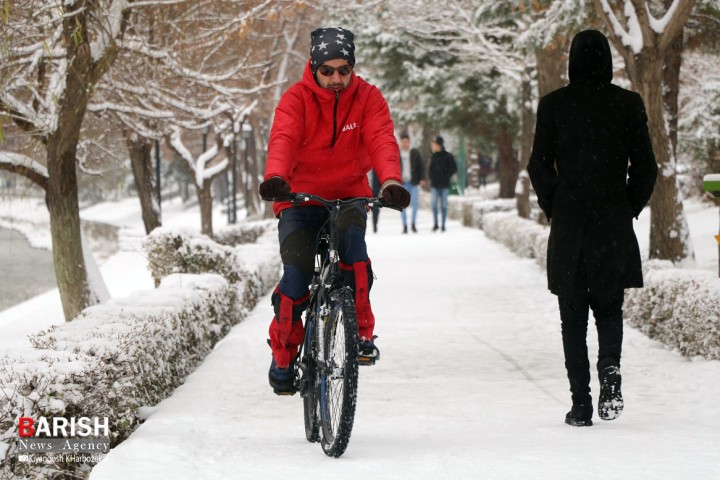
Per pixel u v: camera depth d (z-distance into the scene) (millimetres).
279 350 20266
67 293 41938
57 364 18641
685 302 29859
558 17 48500
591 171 20188
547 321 39750
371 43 111625
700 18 51344
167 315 26281
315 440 20109
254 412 23547
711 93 80812
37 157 46094
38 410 17156
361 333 19547
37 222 186500
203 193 75750
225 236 78875
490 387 26656
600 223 20172
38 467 17312
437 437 20328
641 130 20344
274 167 18953
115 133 60781
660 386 25641
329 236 19188
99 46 39094
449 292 50344
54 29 40375
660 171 42062
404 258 70250
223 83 56406
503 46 80250
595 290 20156
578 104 20375
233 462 18203
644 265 37750
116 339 21844
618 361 20109
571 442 19078
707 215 79312
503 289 51344
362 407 24156
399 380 27906
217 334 33656
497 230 81688
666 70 48156
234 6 47125
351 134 19891
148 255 40156
